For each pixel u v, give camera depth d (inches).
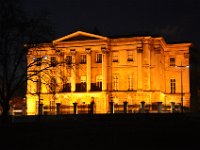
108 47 4252.0
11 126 2119.8
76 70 4284.0
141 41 4160.9
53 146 1590.8
